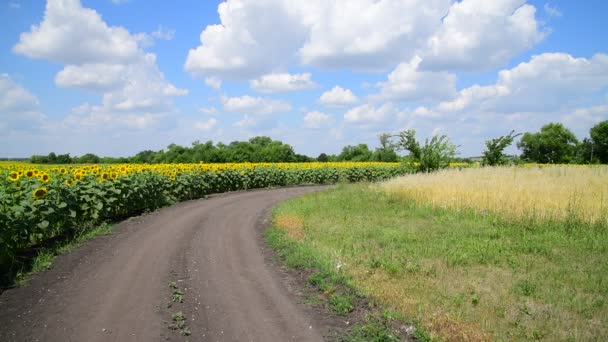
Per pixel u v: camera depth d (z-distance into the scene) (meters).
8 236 8.16
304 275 8.25
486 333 5.44
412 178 20.95
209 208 17.59
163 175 19.91
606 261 8.44
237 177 27.52
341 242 10.43
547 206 12.68
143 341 5.37
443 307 6.28
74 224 11.70
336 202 17.70
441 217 13.41
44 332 5.56
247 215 15.94
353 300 6.78
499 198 14.02
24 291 7.05
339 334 5.68
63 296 6.85
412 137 27.98
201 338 5.53
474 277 7.63
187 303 6.70
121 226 12.86
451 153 27.48
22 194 9.79
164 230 12.39
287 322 6.06
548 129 76.19
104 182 14.06
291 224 12.92
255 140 82.38
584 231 10.59
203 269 8.56
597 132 71.62
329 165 41.66
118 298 6.80
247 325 5.95
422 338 5.40
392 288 7.07
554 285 7.19
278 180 32.03
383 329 5.69
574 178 17.94
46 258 8.83
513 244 9.85
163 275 8.05
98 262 8.80
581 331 5.52
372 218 13.82
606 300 6.50
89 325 5.79
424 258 8.83
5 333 5.52
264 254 10.01
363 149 72.12
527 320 5.84
